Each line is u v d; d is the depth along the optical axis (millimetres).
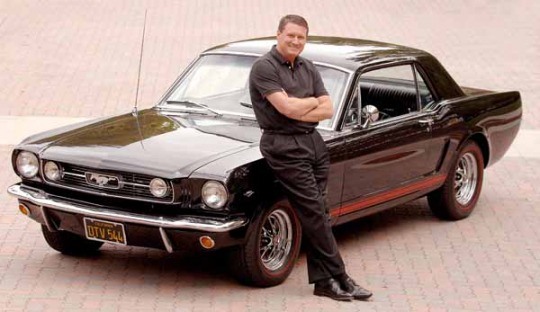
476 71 16844
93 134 7949
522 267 8430
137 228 7258
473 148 9578
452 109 9227
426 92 9117
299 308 7312
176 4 21484
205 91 8586
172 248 7285
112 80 15617
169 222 7129
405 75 8922
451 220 9641
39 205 7633
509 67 17141
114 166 7324
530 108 14531
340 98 8148
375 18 20656
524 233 9344
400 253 8688
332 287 7484
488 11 21703
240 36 18703
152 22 19750
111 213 7293
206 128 8008
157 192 7203
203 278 7902
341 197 8078
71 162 7496
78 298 7438
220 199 7121
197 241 7188
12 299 7395
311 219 7348
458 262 8508
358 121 8234
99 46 17781
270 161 7289
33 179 7766
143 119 8312
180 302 7387
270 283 7672
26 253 8430
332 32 19219
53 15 20125
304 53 8555
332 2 22047
